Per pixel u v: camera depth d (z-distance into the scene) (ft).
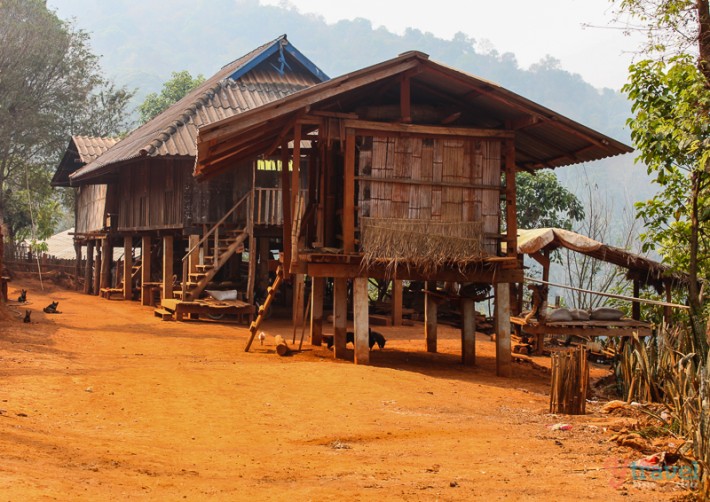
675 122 46.55
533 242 65.00
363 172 50.62
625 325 64.75
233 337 64.08
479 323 82.99
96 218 120.78
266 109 46.47
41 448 22.04
